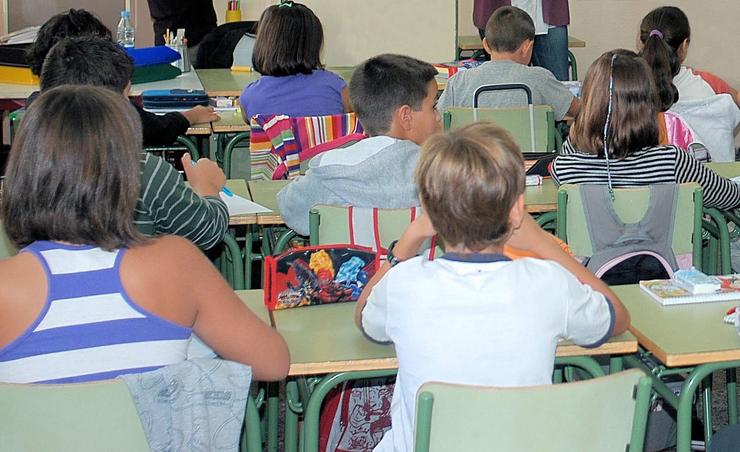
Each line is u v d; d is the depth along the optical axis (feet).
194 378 5.08
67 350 4.99
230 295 5.45
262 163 11.27
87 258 5.03
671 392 6.75
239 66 17.44
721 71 20.83
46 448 4.86
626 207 8.26
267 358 5.56
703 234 11.64
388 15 18.81
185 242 5.35
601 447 5.11
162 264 5.17
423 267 5.48
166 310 5.16
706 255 11.93
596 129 8.71
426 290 5.37
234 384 5.21
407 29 18.93
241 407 5.27
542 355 5.40
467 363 5.32
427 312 5.36
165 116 12.25
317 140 10.93
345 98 12.83
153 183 7.17
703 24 20.85
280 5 12.67
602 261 8.28
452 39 19.11
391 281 5.53
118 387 4.82
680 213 8.33
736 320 6.29
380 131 8.61
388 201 7.86
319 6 18.65
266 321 6.63
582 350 6.09
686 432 6.36
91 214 4.97
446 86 14.34
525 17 14.20
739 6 20.29
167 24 19.25
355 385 7.93
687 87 14.43
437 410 4.90
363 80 8.54
